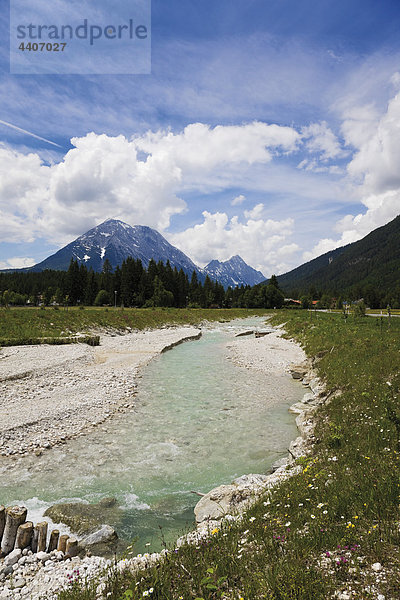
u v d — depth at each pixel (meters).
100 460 11.43
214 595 4.40
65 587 5.44
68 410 15.62
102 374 23.08
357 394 13.77
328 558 4.69
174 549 5.67
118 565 5.94
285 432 13.92
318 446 10.43
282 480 8.34
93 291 116.06
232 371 25.75
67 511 8.48
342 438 10.05
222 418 15.61
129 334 48.50
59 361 24.97
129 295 109.56
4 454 11.51
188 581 4.79
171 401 18.14
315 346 29.67
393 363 15.90
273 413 16.31
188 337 46.94
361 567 4.35
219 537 5.95
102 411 16.11
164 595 4.44
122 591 4.80
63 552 6.65
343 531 5.12
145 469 10.86
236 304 156.00
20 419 14.09
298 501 6.68
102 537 7.39
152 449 12.34
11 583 5.68
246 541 5.62
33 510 8.62
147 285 113.44
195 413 16.25
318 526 5.44
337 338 27.84
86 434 13.55
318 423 12.94
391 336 23.20
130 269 113.62
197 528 7.29
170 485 9.94
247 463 11.27
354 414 11.90
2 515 6.71
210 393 19.77
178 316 71.44
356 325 35.72
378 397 12.47
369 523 5.24
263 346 37.69
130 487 9.81
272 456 11.77
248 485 8.98
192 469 10.88
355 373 16.70
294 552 4.92
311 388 20.17
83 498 9.22
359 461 8.09
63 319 43.56
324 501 6.31
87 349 32.25
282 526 5.74
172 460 11.49
